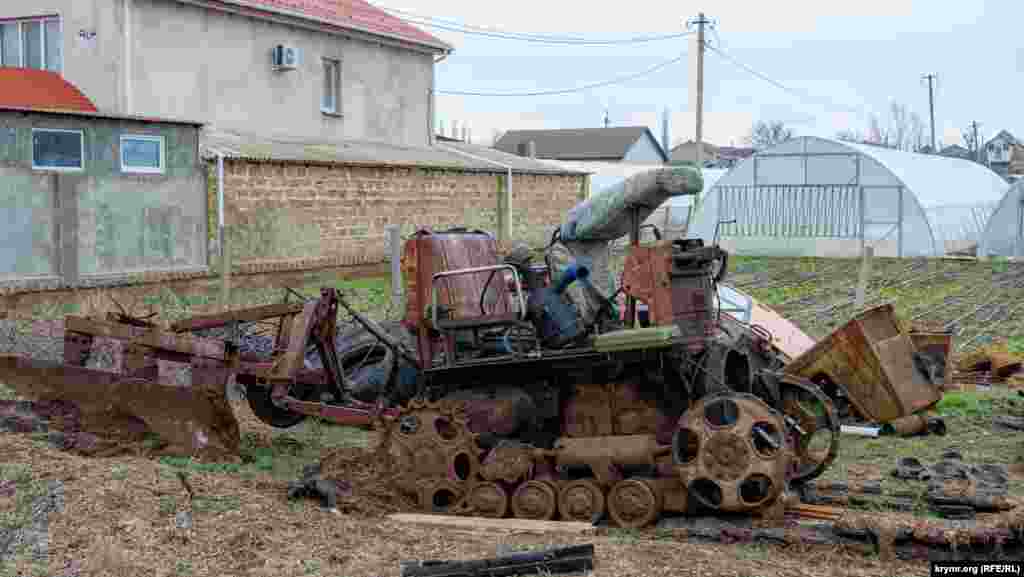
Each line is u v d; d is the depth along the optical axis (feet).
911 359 37.37
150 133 72.33
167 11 82.84
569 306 31.14
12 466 28.48
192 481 28.91
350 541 24.99
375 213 91.97
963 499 28.73
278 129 93.71
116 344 37.63
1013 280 104.73
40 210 65.41
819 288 97.04
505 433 31.09
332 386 36.45
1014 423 40.22
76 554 23.08
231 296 73.51
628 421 30.09
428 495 29.81
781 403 31.89
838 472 33.60
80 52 80.38
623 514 28.37
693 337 28.96
